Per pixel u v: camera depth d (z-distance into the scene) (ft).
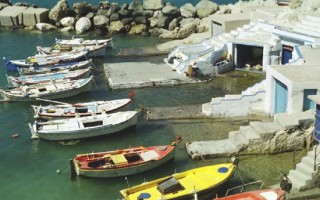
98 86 153.48
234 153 100.42
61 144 112.16
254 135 101.40
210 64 158.20
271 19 170.81
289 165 95.40
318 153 86.79
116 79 155.43
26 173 99.45
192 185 84.07
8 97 140.87
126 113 117.19
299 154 98.89
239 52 164.66
